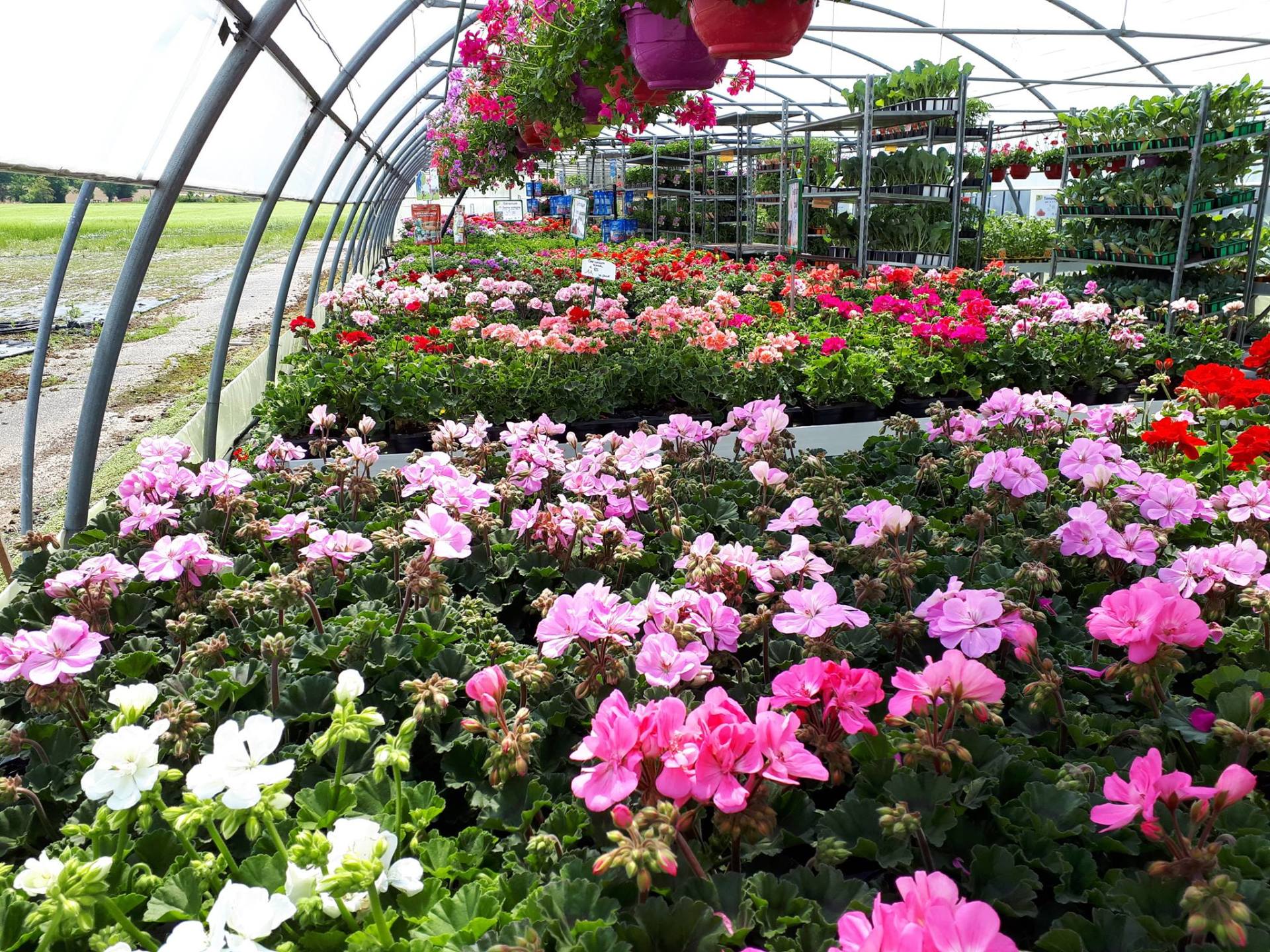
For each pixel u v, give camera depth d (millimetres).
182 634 2432
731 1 3225
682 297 10438
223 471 3184
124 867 1604
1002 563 2980
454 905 1491
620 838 1306
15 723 2469
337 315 9258
